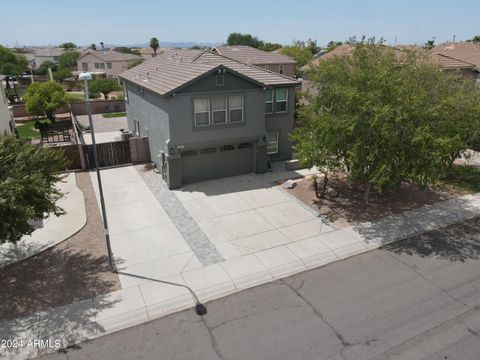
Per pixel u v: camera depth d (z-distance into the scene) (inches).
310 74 621.0
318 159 587.2
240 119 745.6
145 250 509.4
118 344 354.0
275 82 795.4
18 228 391.2
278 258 493.4
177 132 688.4
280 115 842.2
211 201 665.6
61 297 412.8
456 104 567.2
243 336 363.6
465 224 595.2
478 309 400.5
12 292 418.9
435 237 555.5
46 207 422.6
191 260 486.9
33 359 336.8
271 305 407.8
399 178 544.1
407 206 653.3
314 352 344.2
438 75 636.7
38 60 4065.0
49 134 1153.4
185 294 422.0
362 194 697.0
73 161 801.6
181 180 722.2
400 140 515.8
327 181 725.9
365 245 528.7
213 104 706.8
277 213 621.6
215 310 399.5
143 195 687.1
